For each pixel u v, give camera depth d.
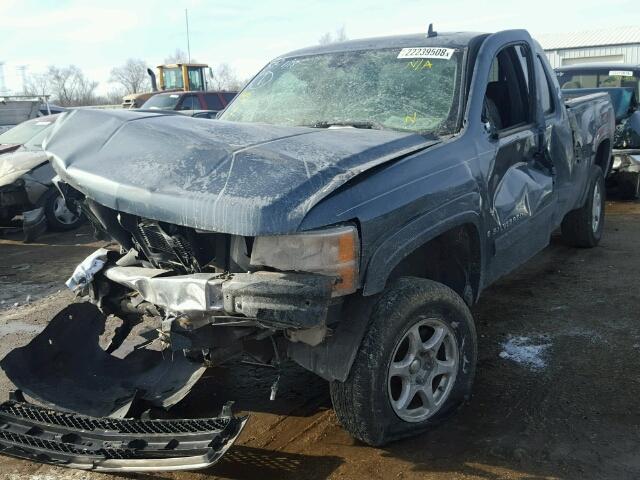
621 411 3.49
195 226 2.70
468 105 3.79
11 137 10.40
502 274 4.02
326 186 2.75
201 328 2.88
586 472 2.97
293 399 3.81
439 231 3.20
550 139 4.70
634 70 10.02
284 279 2.66
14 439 3.00
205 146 2.99
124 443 2.85
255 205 2.61
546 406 3.58
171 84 26.62
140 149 3.08
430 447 3.21
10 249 8.33
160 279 2.95
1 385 4.17
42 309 5.79
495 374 3.99
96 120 3.41
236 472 3.08
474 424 3.41
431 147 3.42
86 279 3.38
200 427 2.86
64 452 2.88
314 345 2.92
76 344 3.65
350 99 4.15
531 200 4.20
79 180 3.09
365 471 3.04
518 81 4.46
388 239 2.92
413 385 3.23
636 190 9.28
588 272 5.99
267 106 4.45
